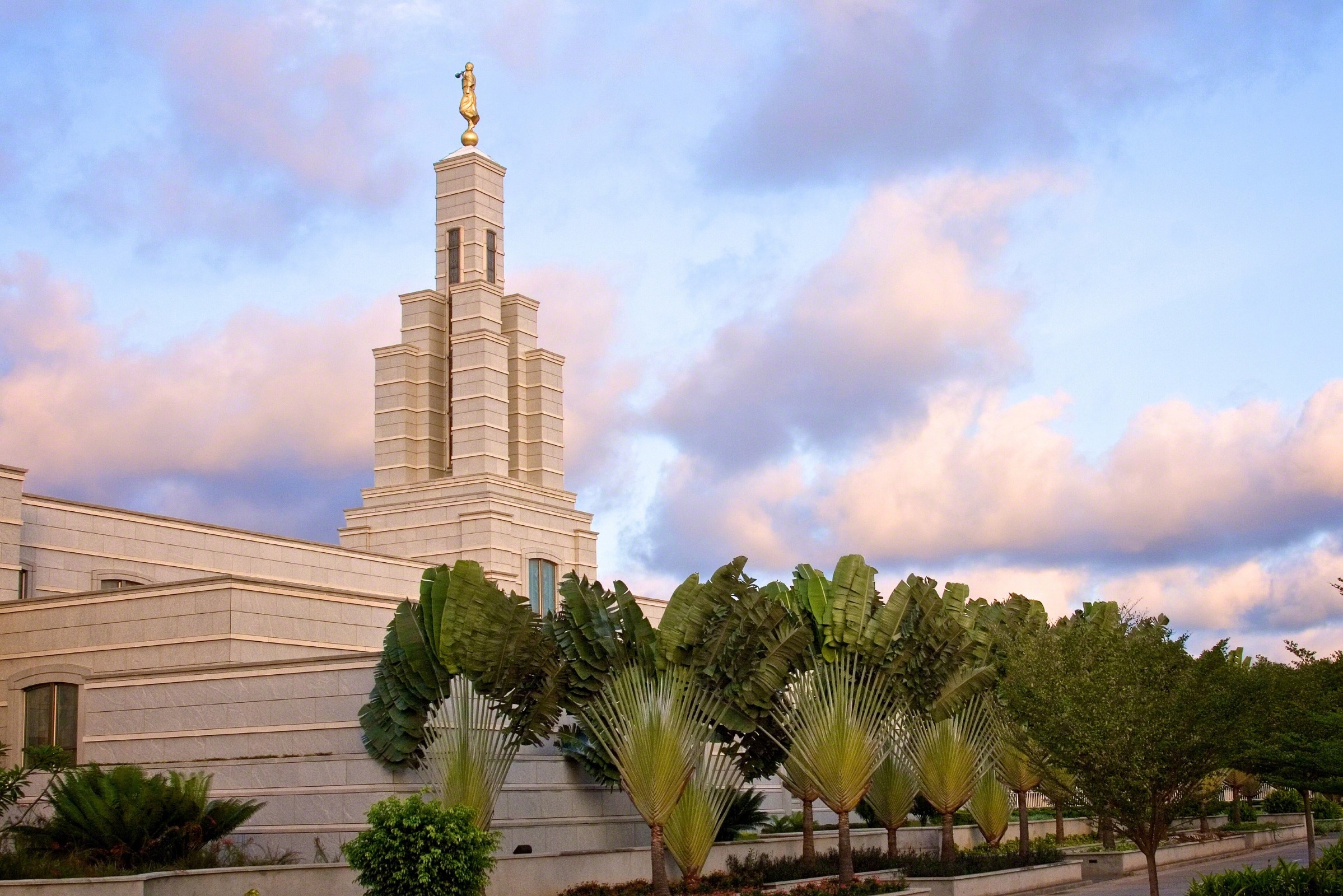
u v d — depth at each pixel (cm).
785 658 2856
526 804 3092
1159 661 2383
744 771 3188
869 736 3030
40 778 3228
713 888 2897
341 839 2873
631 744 2694
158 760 3247
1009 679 2723
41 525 3884
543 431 5675
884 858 3428
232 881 2286
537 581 5412
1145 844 2378
